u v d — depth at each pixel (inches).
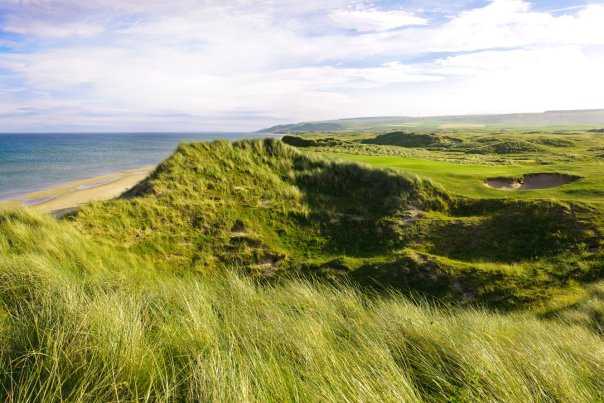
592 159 2116.1
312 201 818.8
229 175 839.1
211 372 124.7
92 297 209.3
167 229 674.2
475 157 2333.9
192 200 748.0
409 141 4416.8
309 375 136.9
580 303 454.3
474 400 137.2
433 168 1072.2
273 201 797.9
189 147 873.5
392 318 217.6
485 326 260.2
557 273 543.5
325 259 661.9
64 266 331.0
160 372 124.3
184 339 157.8
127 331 149.2
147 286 257.9
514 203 742.5
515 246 634.2
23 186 2151.8
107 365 128.4
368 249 698.8
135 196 740.0
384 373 139.4
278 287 303.3
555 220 658.8
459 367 159.2
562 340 250.1
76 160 4062.5
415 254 594.2
